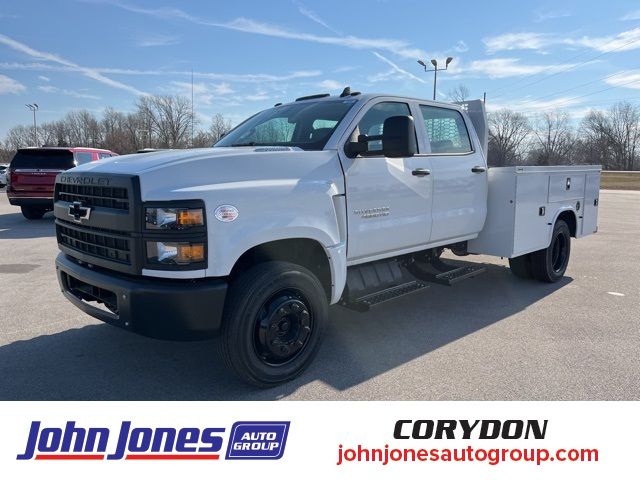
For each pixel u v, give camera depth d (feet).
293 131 14.53
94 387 12.09
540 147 272.72
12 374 12.76
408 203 15.35
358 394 11.68
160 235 10.42
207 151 12.19
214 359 13.71
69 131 277.03
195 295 10.47
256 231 11.17
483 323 16.70
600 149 295.48
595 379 12.41
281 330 11.85
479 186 18.44
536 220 19.83
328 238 12.71
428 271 17.58
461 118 18.24
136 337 15.30
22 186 42.65
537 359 13.65
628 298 19.72
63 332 15.71
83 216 11.98
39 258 27.68
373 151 13.39
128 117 221.87
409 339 15.21
